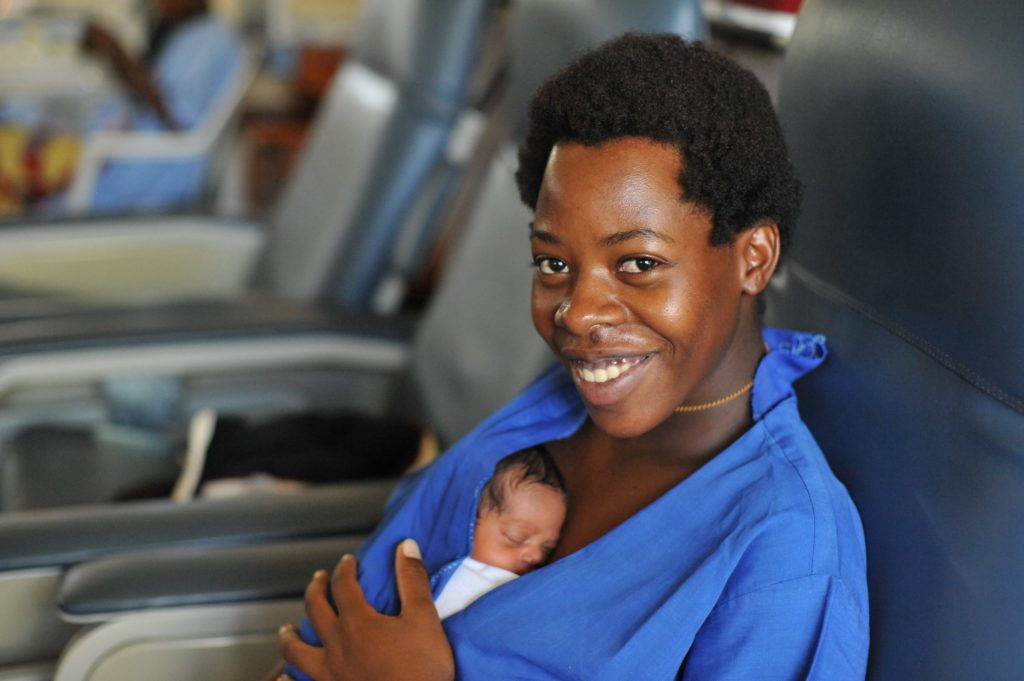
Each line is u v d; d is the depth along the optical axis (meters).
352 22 3.96
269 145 3.74
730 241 0.78
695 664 0.78
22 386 1.74
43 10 3.46
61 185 3.21
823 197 0.94
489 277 1.62
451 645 0.87
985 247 0.74
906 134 0.82
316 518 1.25
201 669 1.13
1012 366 0.73
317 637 0.99
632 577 0.81
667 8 1.21
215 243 2.35
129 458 1.75
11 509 1.66
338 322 1.87
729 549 0.77
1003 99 0.73
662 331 0.77
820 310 0.95
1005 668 0.73
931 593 0.79
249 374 1.84
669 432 0.87
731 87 0.78
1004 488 0.75
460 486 0.97
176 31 3.20
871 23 0.88
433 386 1.69
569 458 0.95
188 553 1.17
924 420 0.81
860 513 0.86
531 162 0.85
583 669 0.80
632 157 0.75
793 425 0.83
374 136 1.98
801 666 0.76
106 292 2.31
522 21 1.48
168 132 3.11
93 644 1.11
